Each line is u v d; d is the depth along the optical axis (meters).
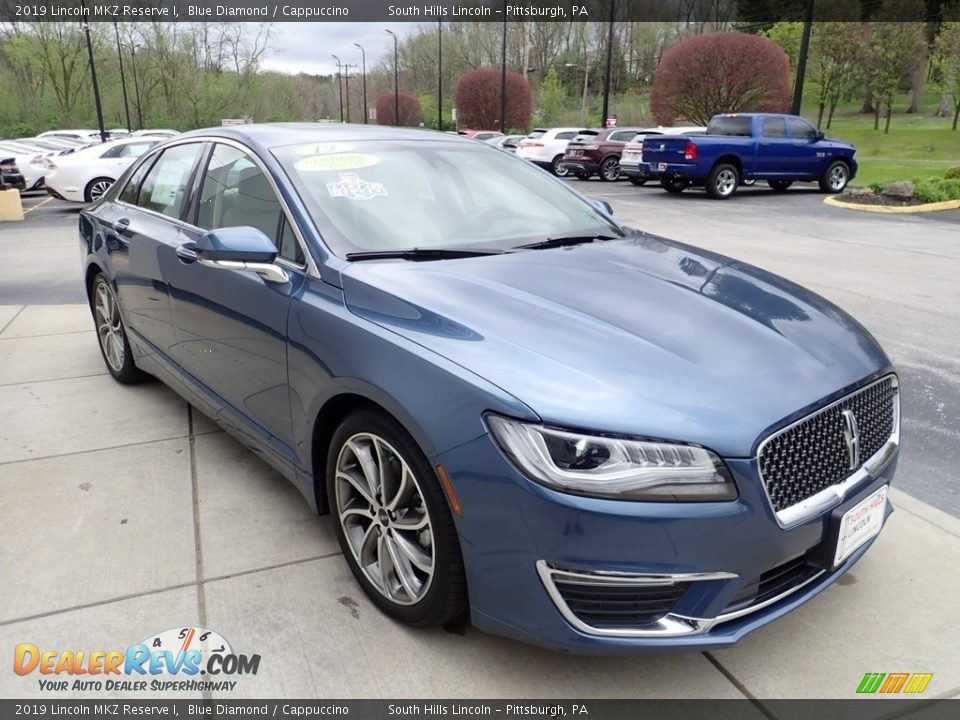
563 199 3.67
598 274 2.77
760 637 2.47
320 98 109.00
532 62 75.62
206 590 2.69
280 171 3.06
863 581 2.76
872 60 44.47
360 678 2.28
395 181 3.21
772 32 42.00
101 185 15.20
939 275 7.95
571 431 1.94
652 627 2.00
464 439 2.05
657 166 17.12
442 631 2.48
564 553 1.94
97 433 3.99
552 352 2.15
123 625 2.50
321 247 2.76
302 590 2.69
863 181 22.42
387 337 2.33
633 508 1.89
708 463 1.93
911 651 2.41
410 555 2.36
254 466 3.63
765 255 9.17
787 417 2.04
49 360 5.23
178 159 3.94
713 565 1.95
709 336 2.32
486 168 3.61
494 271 2.72
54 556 2.88
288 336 2.72
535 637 2.06
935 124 50.69
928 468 3.66
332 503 2.70
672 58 29.64
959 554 2.92
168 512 3.21
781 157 17.11
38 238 11.39
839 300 6.84
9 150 20.47
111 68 54.47
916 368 5.04
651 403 1.99
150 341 4.04
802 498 2.10
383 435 2.34
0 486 3.41
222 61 56.59
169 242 3.62
